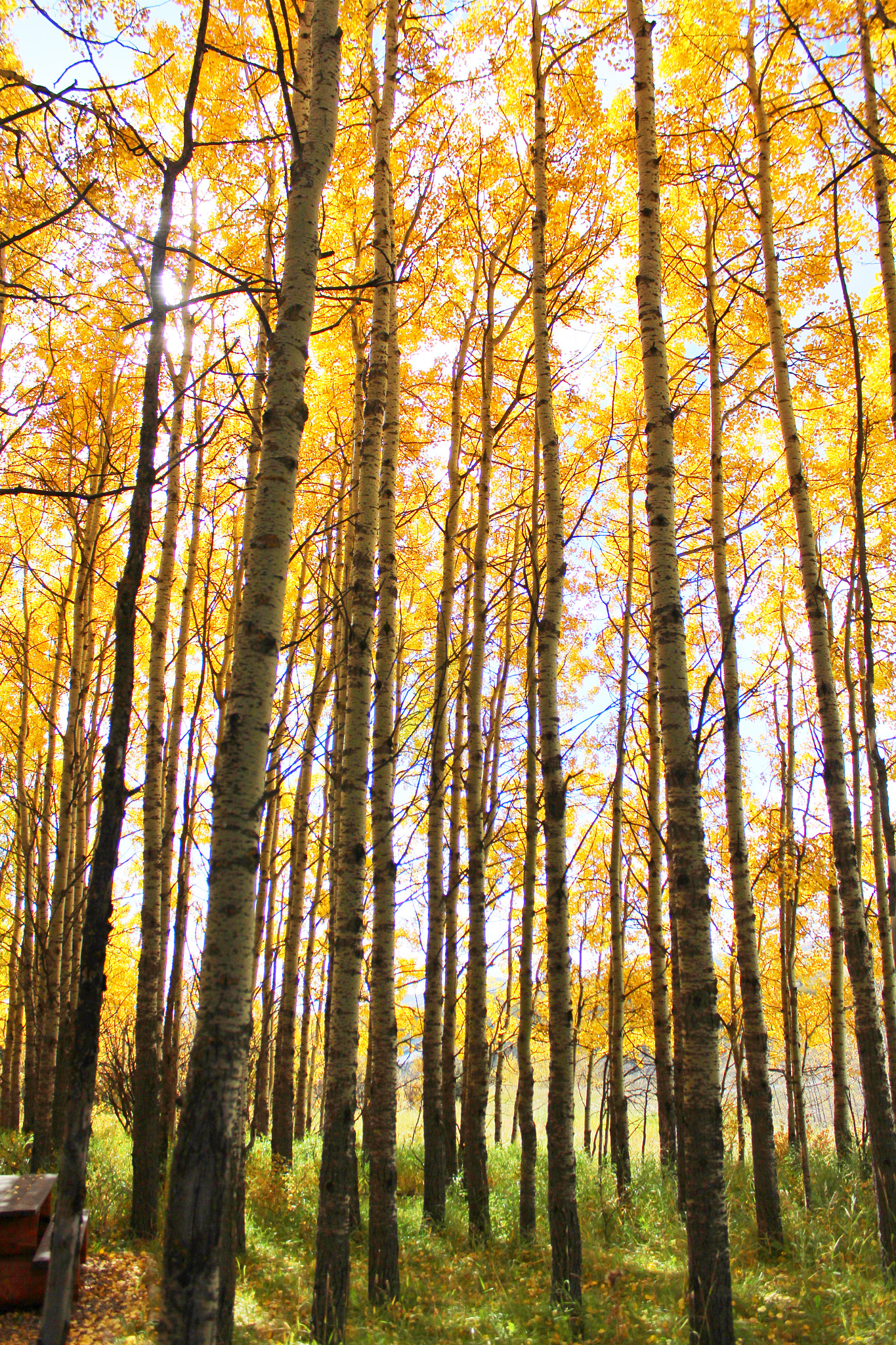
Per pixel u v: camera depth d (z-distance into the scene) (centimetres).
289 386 363
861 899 645
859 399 607
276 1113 1015
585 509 699
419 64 819
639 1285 583
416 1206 889
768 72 856
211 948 302
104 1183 792
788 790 1157
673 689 509
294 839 1069
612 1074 981
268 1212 781
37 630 1352
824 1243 665
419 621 1310
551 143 909
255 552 345
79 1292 531
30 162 721
